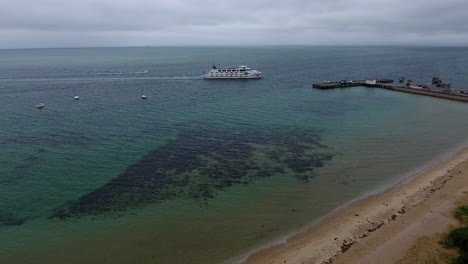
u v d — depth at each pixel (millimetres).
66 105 91625
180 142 59344
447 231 31984
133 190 42219
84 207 38312
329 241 31828
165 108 87062
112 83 135125
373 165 49719
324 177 45781
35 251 30969
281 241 32062
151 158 52094
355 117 78062
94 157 52469
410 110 86000
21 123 72438
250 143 59062
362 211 36938
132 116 78312
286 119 75625
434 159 51656
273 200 39812
